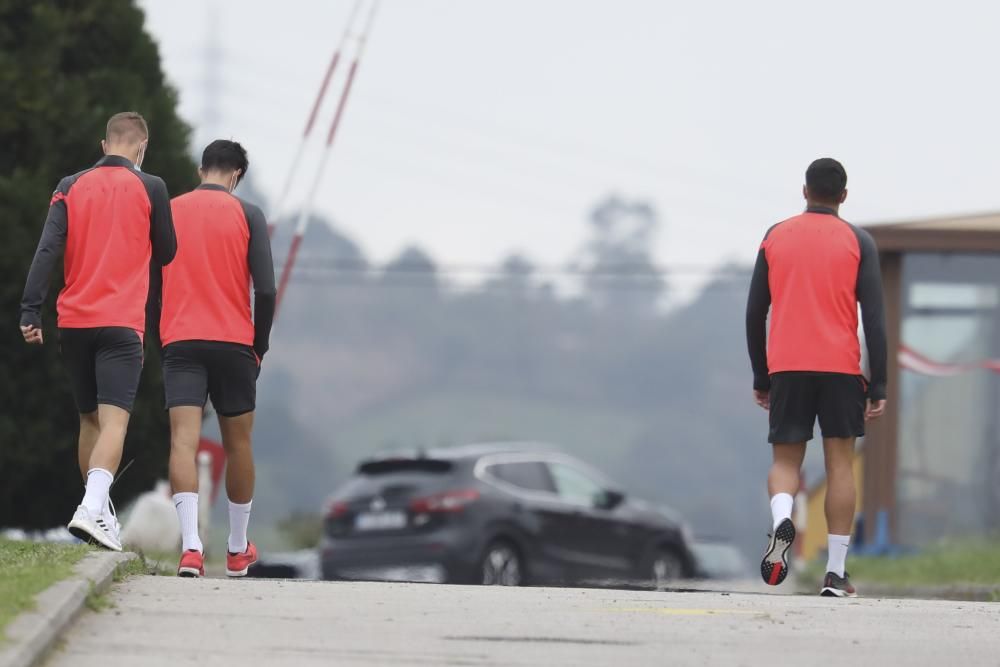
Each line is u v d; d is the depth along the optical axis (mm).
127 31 65375
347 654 23266
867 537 75875
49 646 22125
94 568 27375
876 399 36094
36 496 61375
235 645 23500
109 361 33312
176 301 35000
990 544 70125
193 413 34906
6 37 62688
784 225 36406
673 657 23844
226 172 35781
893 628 27031
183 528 34719
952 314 76500
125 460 60281
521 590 30844
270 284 35156
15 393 59531
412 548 70812
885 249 76188
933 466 76188
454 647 24016
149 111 64250
